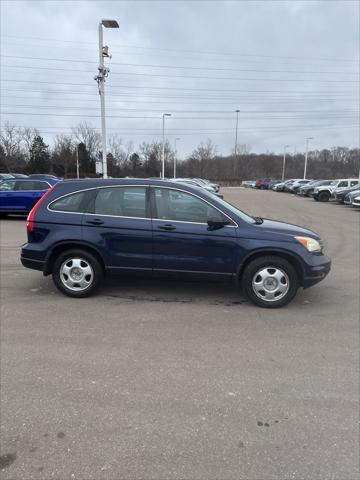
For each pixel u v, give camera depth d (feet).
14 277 20.71
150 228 16.20
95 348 12.25
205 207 16.19
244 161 334.65
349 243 34.60
